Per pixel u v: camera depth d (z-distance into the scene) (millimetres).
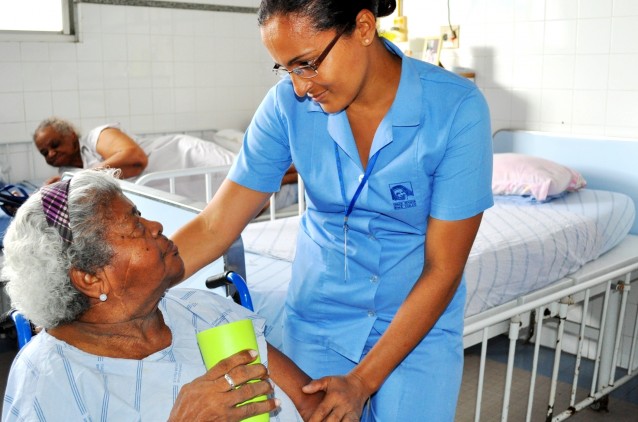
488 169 1313
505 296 2385
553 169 3127
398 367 1448
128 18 4266
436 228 1327
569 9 3387
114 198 1122
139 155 3373
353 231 1444
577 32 3377
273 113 1453
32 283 1074
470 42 3793
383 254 1434
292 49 1117
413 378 1442
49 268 1065
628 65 3232
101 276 1102
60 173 3641
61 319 1104
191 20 4547
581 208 2969
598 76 3338
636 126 3248
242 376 1039
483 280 2289
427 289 1305
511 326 2059
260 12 1142
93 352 1153
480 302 2283
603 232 2871
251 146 1479
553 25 3455
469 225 1316
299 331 1569
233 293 1523
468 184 1298
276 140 1466
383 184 1363
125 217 1117
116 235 1101
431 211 1344
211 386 1027
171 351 1233
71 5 4078
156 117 4500
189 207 1689
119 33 4246
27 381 1056
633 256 2902
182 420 1022
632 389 3004
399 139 1324
